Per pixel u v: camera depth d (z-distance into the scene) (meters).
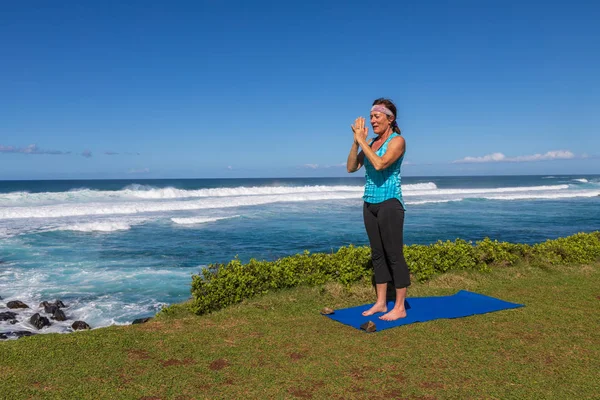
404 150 5.09
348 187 60.66
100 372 3.75
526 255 8.91
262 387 3.53
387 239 5.21
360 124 5.30
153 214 26.86
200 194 42.94
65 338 4.48
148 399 3.30
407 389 3.50
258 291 6.49
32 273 12.34
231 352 4.27
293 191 54.97
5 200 31.30
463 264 8.01
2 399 3.22
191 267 13.17
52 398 3.27
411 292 6.83
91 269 12.85
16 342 4.34
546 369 3.87
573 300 6.22
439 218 26.03
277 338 4.69
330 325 5.17
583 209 32.03
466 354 4.21
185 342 4.53
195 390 3.46
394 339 4.63
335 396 3.39
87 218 24.38
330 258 7.41
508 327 5.00
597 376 3.73
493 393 3.43
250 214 27.38
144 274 12.27
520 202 39.06
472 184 102.75
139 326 5.08
